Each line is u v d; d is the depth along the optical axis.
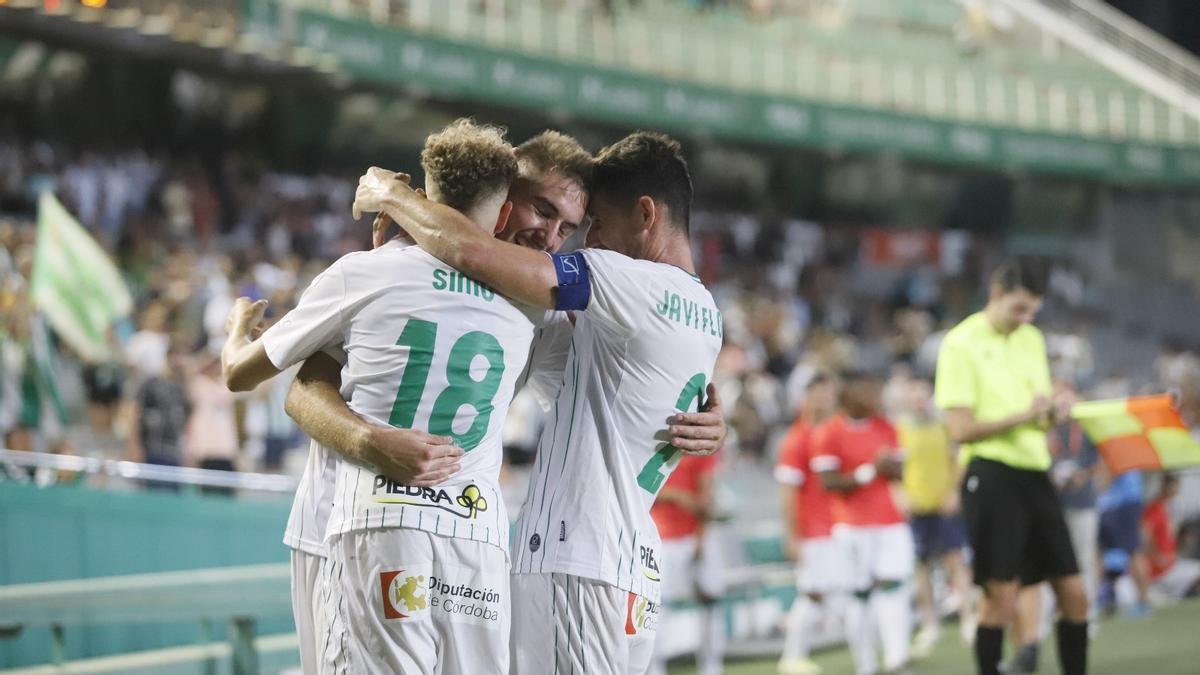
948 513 16.62
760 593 18.61
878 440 14.46
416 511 5.45
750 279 33.28
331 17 24.95
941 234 40.78
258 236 25.41
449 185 5.69
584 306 5.77
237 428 15.63
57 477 12.40
